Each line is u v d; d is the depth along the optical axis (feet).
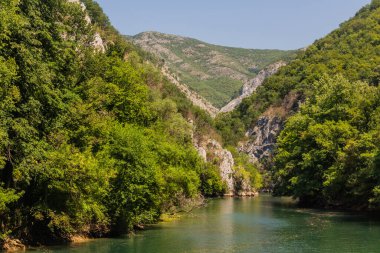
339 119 247.29
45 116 108.06
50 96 105.09
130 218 131.64
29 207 104.17
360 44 565.94
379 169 174.81
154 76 404.77
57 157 99.45
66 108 113.80
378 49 516.73
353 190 196.03
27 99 98.02
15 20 90.68
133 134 133.90
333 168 218.18
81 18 228.84
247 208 251.19
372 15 650.02
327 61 583.99
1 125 86.33
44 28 108.78
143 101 188.03
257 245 115.65
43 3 115.14
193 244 116.67
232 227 155.74
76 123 119.65
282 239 126.00
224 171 473.67
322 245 115.14
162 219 180.86
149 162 136.87
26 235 103.55
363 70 452.35
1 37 88.33
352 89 252.83
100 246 109.29
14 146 93.15
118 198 125.49
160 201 157.58
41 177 100.94
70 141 117.70
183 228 152.66
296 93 633.20
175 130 304.50
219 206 272.72
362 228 147.43
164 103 315.99
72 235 116.16
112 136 130.72
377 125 212.84
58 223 102.94
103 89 161.27
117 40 380.99
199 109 559.38
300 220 176.55
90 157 108.06
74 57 138.10
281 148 310.45
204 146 479.82
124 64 193.98
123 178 126.72
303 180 245.24
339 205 229.04
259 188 540.11
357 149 206.59
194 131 461.37
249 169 538.06
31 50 98.37
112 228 130.21
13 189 91.20
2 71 83.46
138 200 135.64
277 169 316.60
